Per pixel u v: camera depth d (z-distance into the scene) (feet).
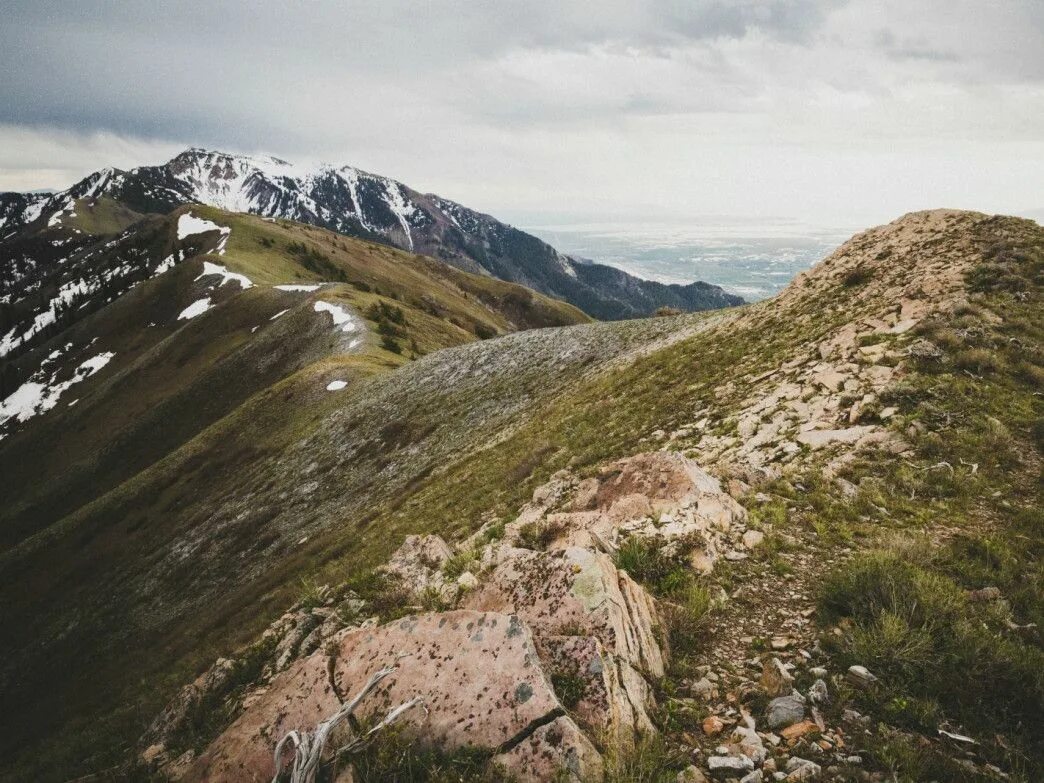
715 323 116.98
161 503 202.28
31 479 315.37
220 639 76.74
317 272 576.20
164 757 26.66
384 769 13.34
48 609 167.32
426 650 16.62
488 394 151.53
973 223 87.81
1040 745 14.35
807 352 65.46
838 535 28.17
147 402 327.06
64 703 103.60
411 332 321.32
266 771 15.71
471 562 29.58
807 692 16.51
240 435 222.07
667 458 34.37
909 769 13.47
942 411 40.37
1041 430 36.06
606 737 13.41
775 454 42.73
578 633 17.11
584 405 99.04
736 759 13.85
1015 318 53.93
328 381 226.58
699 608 21.48
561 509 37.17
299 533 132.57
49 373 446.60
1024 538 26.68
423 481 113.60
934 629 18.43
